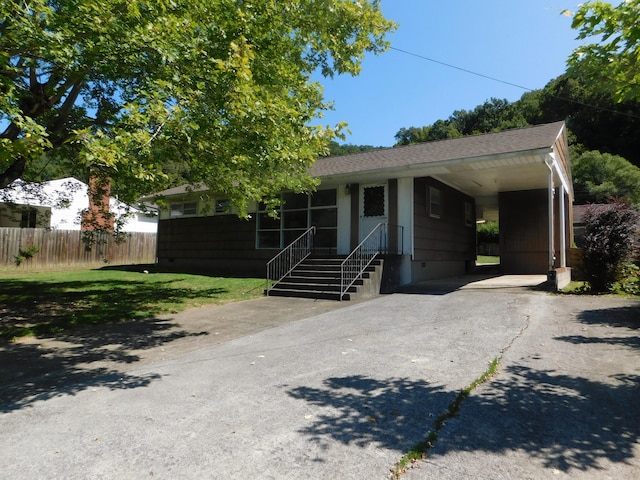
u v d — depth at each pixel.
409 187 12.18
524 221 15.47
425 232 13.02
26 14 4.79
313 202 13.95
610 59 3.87
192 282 13.21
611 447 2.68
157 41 5.21
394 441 2.81
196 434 3.00
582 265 9.70
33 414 3.47
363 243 11.66
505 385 3.83
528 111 46.31
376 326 6.56
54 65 5.80
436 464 2.51
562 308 7.43
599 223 9.48
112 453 2.74
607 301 7.99
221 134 6.17
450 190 15.20
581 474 2.37
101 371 4.69
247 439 2.90
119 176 7.85
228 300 9.91
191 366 4.79
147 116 4.98
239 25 7.07
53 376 4.53
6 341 6.11
